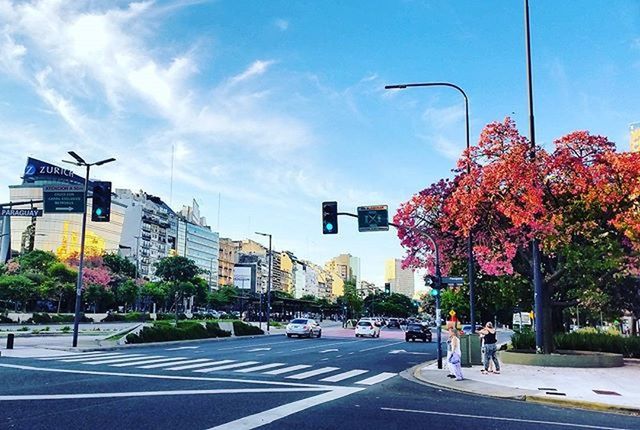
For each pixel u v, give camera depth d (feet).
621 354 81.51
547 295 80.07
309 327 157.89
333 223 71.36
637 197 68.85
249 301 328.08
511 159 70.79
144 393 40.83
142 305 369.50
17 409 32.73
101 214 78.07
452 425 31.91
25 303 241.96
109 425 28.78
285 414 33.55
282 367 65.67
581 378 59.00
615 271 75.00
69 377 49.60
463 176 79.92
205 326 137.28
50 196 87.45
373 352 99.14
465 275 96.73
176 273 316.81
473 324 76.48
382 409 36.88
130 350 89.81
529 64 75.05
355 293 444.96
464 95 82.74
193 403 36.73
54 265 264.72
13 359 66.18
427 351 105.60
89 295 262.47
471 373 63.36
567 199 72.69
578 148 73.15
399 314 548.31
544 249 72.79
